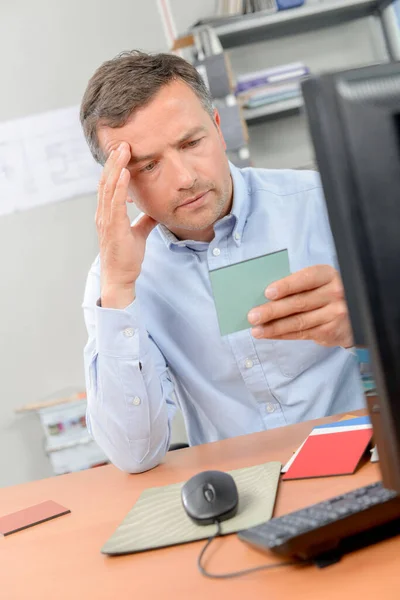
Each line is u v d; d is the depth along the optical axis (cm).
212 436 159
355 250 58
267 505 90
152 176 131
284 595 67
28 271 360
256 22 310
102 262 130
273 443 124
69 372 362
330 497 89
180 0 350
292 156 339
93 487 127
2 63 355
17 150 357
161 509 100
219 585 72
